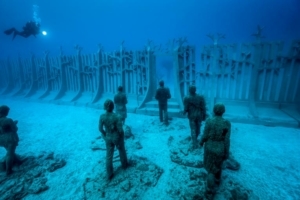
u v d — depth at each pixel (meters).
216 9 75.12
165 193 3.76
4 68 18.14
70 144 6.55
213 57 8.58
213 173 3.38
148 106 10.17
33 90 16.00
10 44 53.31
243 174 4.34
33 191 3.98
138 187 3.90
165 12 84.50
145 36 89.25
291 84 7.60
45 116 10.23
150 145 6.15
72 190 4.07
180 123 8.14
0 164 4.71
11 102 14.47
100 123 4.12
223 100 8.88
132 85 11.38
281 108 7.84
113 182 4.04
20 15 69.62
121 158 4.43
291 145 5.70
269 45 7.59
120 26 89.88
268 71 7.88
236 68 8.35
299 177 4.19
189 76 9.48
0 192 3.91
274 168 4.55
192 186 3.81
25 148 6.34
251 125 7.44
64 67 14.02
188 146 5.49
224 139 3.29
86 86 13.44
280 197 3.59
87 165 5.11
